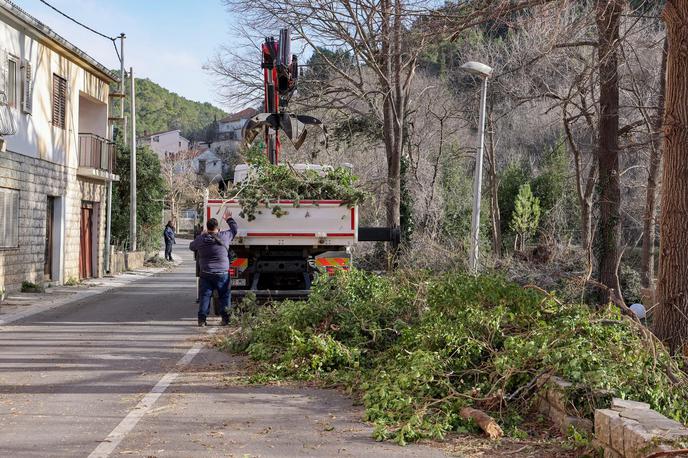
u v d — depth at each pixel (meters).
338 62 30.09
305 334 10.70
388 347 10.47
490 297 9.39
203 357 11.15
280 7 26.06
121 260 33.25
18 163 21.52
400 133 27.39
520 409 7.52
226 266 14.71
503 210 36.81
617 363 7.11
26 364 10.43
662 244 9.67
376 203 27.67
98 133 30.23
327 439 6.79
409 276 12.66
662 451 4.94
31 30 22.02
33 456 6.18
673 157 9.54
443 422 7.05
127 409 7.87
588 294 18.50
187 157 91.38
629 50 18.78
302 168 16.45
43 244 23.64
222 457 6.20
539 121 30.72
